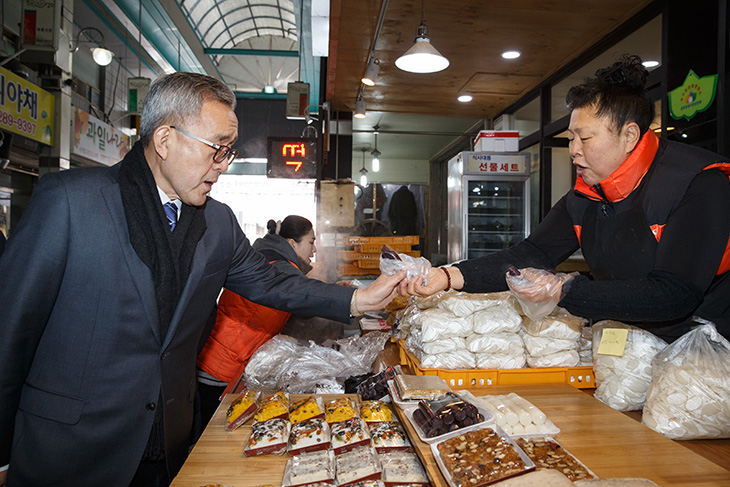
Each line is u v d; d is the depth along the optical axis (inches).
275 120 356.8
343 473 46.9
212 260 52.5
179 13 237.3
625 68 49.4
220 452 51.7
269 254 85.9
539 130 210.2
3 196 154.7
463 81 199.9
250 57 354.3
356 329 123.0
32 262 41.5
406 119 293.6
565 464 40.1
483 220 216.2
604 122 49.0
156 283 46.9
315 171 195.9
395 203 353.7
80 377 44.6
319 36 165.5
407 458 50.5
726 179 47.1
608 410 53.4
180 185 47.0
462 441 42.5
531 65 182.7
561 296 49.9
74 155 179.2
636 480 35.4
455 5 134.6
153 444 51.1
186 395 52.9
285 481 45.6
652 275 46.9
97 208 44.7
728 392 46.0
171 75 45.6
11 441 43.6
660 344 55.5
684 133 125.4
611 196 54.2
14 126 141.7
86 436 44.8
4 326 40.6
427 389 53.0
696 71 121.0
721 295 52.2
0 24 145.9
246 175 375.2
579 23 147.9
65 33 167.8
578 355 65.8
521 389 61.0
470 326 64.9
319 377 74.4
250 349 83.0
